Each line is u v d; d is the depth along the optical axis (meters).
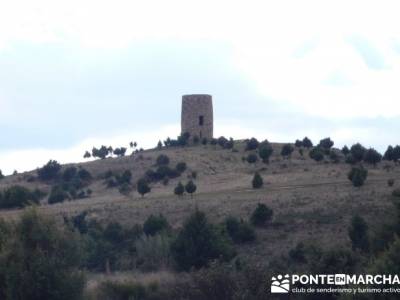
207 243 67.62
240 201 104.12
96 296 49.25
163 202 110.75
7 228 47.84
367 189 101.69
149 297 49.78
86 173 161.38
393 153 143.25
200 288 48.06
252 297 45.34
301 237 81.19
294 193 106.88
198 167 153.75
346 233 79.00
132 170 159.38
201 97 174.00
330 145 166.25
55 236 45.53
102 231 87.88
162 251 72.12
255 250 78.12
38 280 43.47
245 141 177.62
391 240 51.31
